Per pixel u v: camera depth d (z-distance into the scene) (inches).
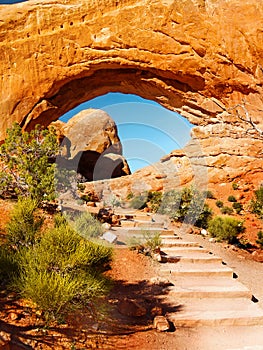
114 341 139.0
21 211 178.1
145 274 225.9
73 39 521.0
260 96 461.1
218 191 577.0
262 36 419.8
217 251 320.2
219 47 458.0
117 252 246.8
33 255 142.9
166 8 474.0
